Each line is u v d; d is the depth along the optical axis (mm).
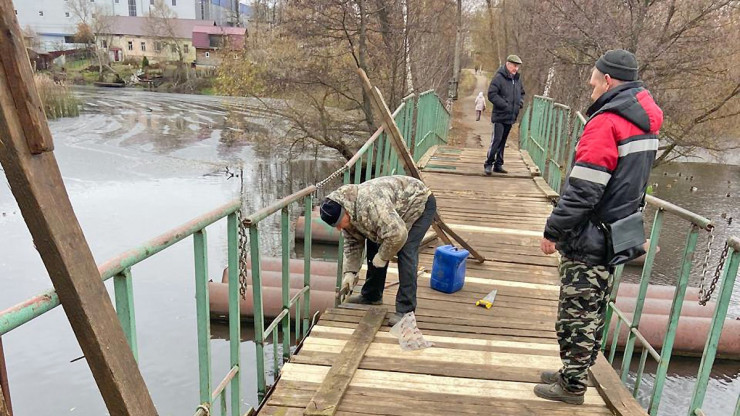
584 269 2465
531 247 5227
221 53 22203
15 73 1141
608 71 2393
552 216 2420
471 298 4047
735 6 14570
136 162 24766
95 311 1357
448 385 2848
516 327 3576
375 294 3770
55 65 67438
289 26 18406
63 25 75875
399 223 2986
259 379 2971
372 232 3076
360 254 3516
